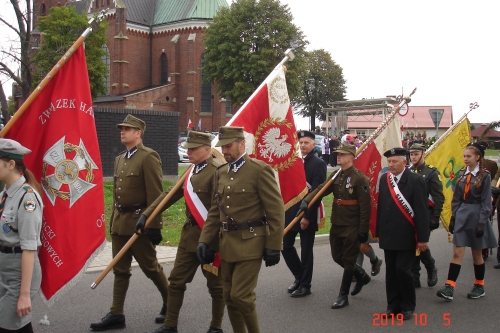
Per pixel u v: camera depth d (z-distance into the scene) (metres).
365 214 6.58
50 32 32.09
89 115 5.27
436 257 9.87
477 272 7.23
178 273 5.52
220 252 4.91
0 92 18.14
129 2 59.34
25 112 5.02
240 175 4.88
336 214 6.84
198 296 7.07
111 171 15.45
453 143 9.43
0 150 3.98
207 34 45.69
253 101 6.52
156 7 61.47
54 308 6.48
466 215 7.05
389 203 6.24
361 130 54.50
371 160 7.58
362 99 33.38
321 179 7.41
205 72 46.84
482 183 7.02
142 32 59.16
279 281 7.91
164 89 56.47
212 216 5.10
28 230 3.94
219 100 56.72
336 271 8.62
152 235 5.54
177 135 16.77
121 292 5.84
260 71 42.78
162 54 59.38
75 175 5.12
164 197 5.57
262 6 42.88
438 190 7.50
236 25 43.41
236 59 42.94
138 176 5.78
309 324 6.09
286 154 6.70
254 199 4.86
